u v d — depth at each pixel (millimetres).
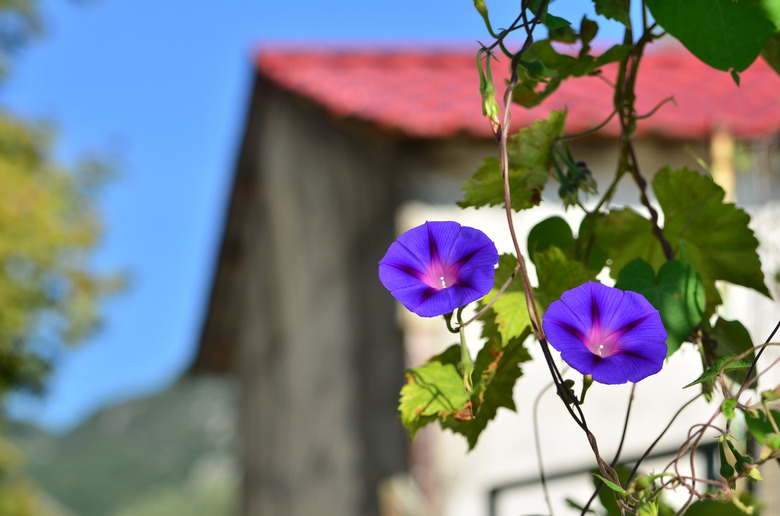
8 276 14234
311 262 7887
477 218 5379
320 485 7660
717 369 901
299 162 8039
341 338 6883
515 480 5445
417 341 5391
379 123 5152
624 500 905
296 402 8773
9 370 14914
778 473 2637
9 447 16281
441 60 6715
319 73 6527
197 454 85438
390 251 872
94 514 81438
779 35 1140
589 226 1188
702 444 5227
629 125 1190
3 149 15328
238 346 12930
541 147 1111
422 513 5387
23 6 14992
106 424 101062
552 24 958
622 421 5488
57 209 15055
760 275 1164
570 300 830
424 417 974
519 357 1009
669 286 1021
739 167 4766
